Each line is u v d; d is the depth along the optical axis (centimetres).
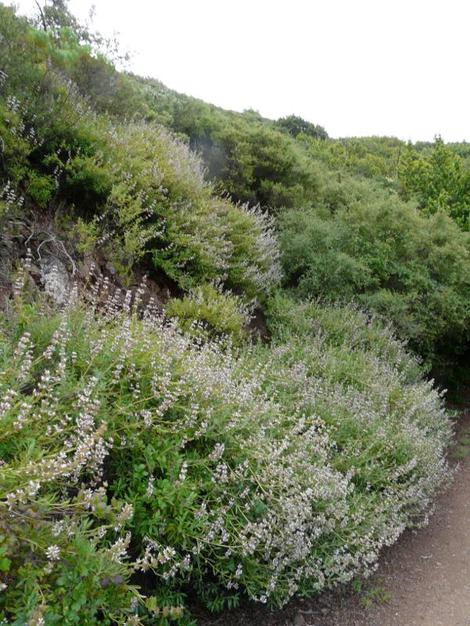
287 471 402
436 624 433
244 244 791
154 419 363
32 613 213
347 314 872
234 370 493
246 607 402
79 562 241
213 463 391
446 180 1652
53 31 950
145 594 338
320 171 1398
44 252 529
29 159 604
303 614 416
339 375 684
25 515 237
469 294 1076
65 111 630
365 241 1066
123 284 597
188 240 675
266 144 1205
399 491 546
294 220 1050
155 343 414
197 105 1312
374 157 2414
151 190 669
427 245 1116
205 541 334
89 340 383
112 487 333
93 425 328
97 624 254
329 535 438
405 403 712
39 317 398
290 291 927
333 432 554
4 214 500
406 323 946
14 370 310
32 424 305
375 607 445
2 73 589
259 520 381
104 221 625
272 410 468
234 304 679
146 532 328
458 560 545
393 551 543
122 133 737
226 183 1119
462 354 1210
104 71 869
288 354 686
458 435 940
